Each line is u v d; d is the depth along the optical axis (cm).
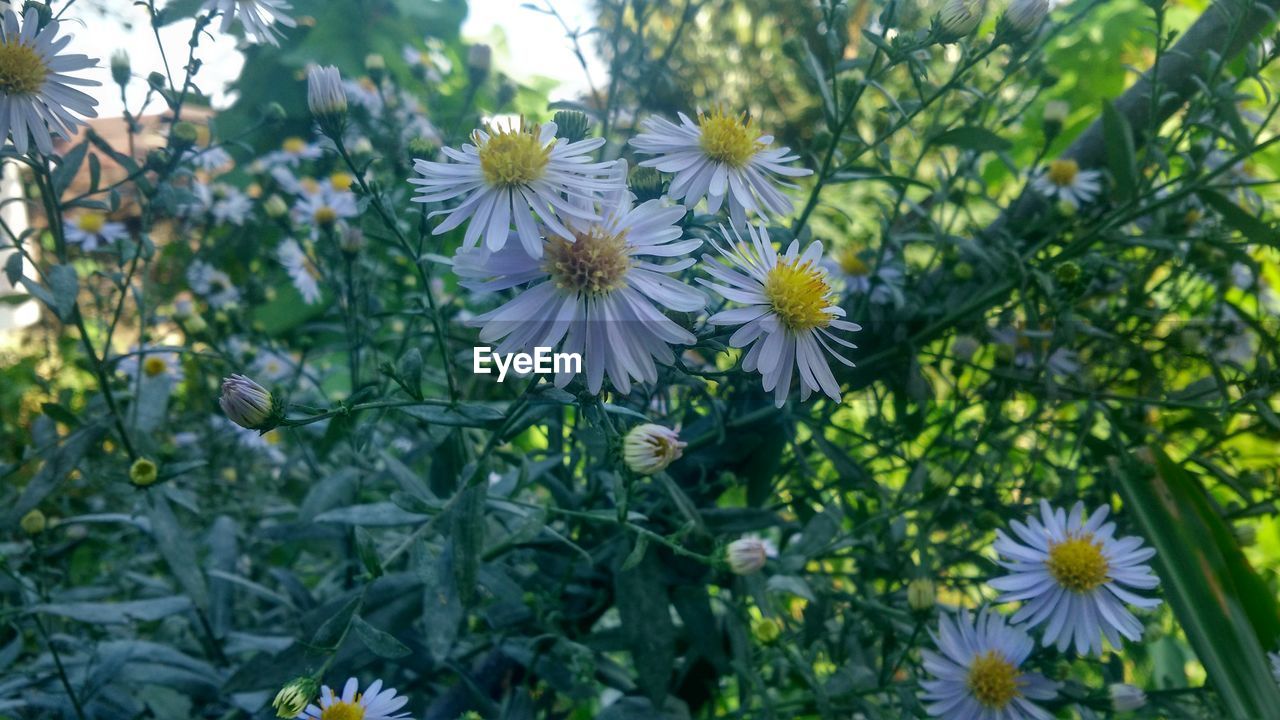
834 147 19
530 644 21
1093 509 23
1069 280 21
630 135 24
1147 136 21
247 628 26
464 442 21
